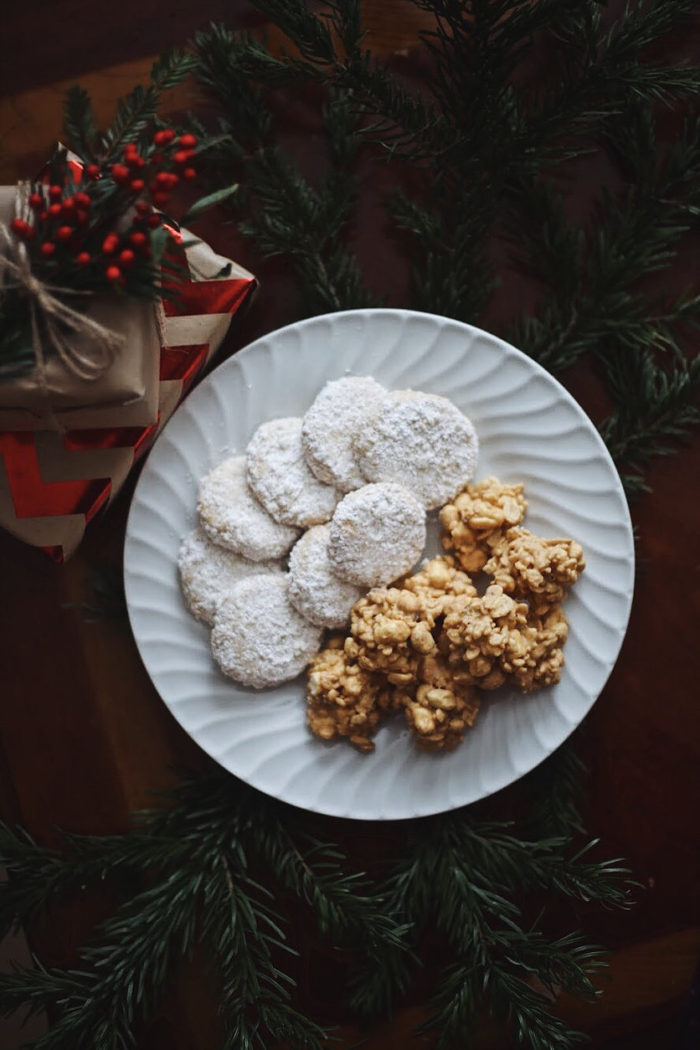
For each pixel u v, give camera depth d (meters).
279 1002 0.72
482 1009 0.78
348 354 0.73
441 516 0.72
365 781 0.74
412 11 0.77
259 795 0.76
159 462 0.74
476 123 0.72
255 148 0.76
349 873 0.77
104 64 0.77
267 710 0.74
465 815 0.75
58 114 0.77
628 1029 0.77
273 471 0.72
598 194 0.77
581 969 0.71
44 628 0.78
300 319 0.76
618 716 0.77
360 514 0.70
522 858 0.73
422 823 0.75
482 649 0.69
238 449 0.74
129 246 0.61
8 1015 0.73
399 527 0.70
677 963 0.77
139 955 0.73
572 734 0.77
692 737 0.77
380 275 0.77
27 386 0.62
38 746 0.78
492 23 0.69
